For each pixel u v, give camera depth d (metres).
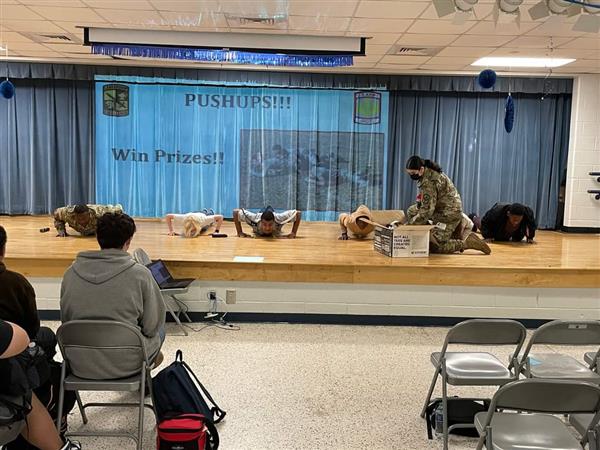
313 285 4.42
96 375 2.32
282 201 8.68
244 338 4.02
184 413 2.37
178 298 4.38
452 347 3.92
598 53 6.63
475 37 5.86
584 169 8.36
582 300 4.51
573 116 8.36
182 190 8.62
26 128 8.49
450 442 2.53
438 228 5.28
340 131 8.56
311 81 8.33
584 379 2.47
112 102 8.40
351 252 5.21
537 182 8.75
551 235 7.88
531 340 2.49
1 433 1.79
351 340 4.04
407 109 8.61
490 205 8.76
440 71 8.06
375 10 4.93
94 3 4.92
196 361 3.52
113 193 8.59
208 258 4.61
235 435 2.54
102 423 2.64
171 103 8.45
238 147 8.57
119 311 2.33
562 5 3.83
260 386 3.13
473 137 8.65
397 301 4.45
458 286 4.46
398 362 3.59
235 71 8.33
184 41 5.89
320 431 2.61
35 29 5.95
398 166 8.69
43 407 2.12
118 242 2.41
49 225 7.20
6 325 1.77
